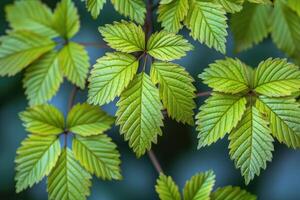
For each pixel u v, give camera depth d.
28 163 0.64
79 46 0.68
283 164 0.93
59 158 0.65
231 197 0.64
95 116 0.66
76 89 0.68
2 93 0.92
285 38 0.70
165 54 0.61
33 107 0.66
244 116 0.61
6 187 0.91
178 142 0.90
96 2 0.60
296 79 0.61
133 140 0.60
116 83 0.60
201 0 0.61
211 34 0.60
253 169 0.60
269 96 0.61
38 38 0.70
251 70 0.64
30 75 0.69
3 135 0.92
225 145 0.92
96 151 0.65
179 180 0.90
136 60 0.61
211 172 0.64
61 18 0.70
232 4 0.61
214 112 0.60
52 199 0.64
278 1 0.67
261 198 0.91
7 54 0.69
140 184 0.92
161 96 0.60
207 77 0.61
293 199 0.91
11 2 0.91
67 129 0.66
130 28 0.61
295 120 0.60
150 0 0.65
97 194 0.91
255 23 0.70
